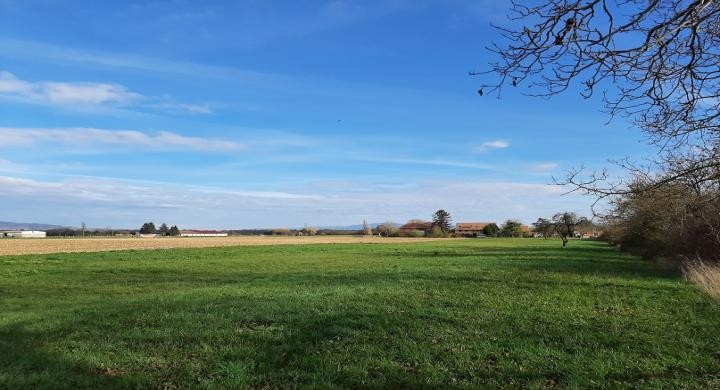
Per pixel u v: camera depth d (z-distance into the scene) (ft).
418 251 172.45
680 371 23.35
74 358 26.04
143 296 52.90
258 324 34.73
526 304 43.29
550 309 40.57
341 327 33.01
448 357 25.76
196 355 26.55
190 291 56.03
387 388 21.43
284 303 43.83
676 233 63.46
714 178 17.88
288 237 408.05
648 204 25.96
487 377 22.75
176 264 108.99
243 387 21.56
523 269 84.94
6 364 25.04
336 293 51.31
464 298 47.11
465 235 499.92
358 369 23.72
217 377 22.88
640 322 34.86
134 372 23.72
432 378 22.52
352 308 40.93
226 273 85.71
